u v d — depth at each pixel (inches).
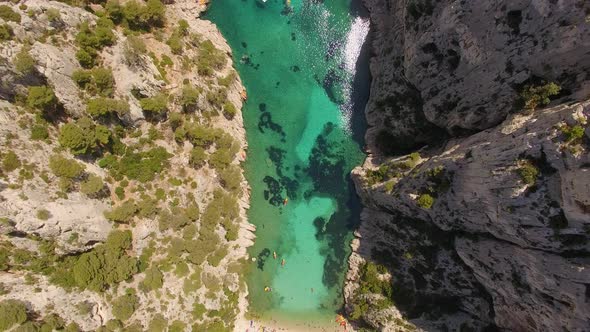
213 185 2455.7
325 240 2664.9
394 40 2471.7
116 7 2246.6
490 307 2171.5
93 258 2060.8
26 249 1940.2
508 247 1820.9
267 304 2630.4
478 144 1820.9
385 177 2402.8
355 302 2518.5
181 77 2365.9
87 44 2047.2
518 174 1573.6
